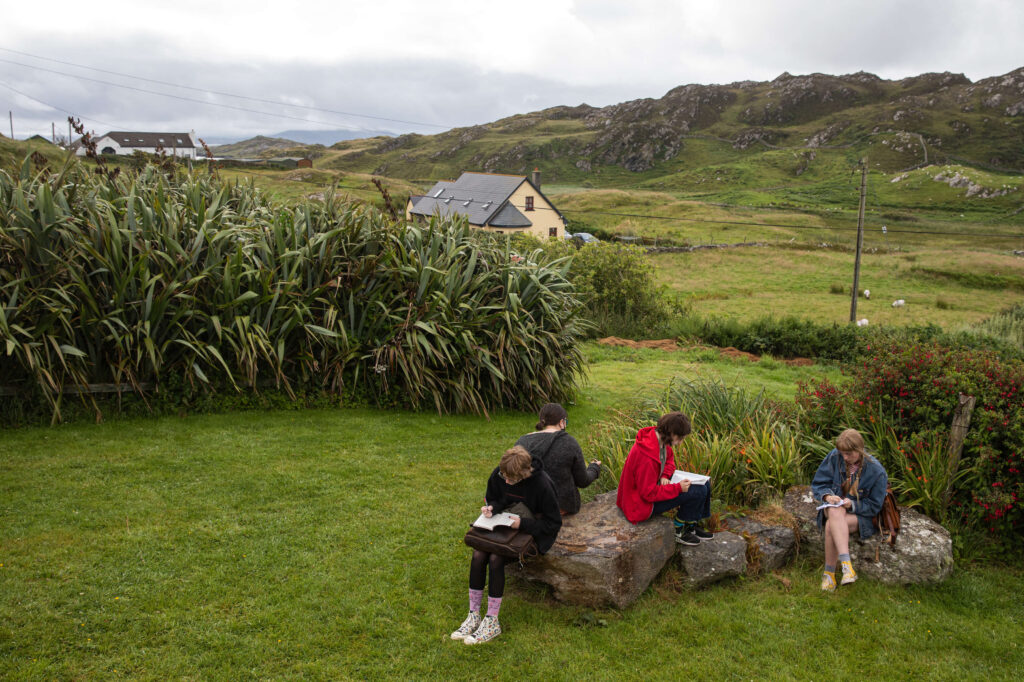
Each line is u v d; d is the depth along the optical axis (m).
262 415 7.98
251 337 7.55
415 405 8.67
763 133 177.25
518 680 3.71
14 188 7.45
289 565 4.74
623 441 6.97
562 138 192.25
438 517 5.75
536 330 9.41
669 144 180.88
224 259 7.84
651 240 59.81
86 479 5.83
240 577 4.52
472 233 10.21
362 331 8.89
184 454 6.59
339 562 4.84
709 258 48.94
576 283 22.55
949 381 5.94
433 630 4.12
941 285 39.75
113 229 7.04
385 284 8.91
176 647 3.73
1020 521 5.55
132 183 8.06
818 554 5.25
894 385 6.37
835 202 100.38
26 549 4.60
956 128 152.00
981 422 5.55
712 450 6.10
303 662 3.70
